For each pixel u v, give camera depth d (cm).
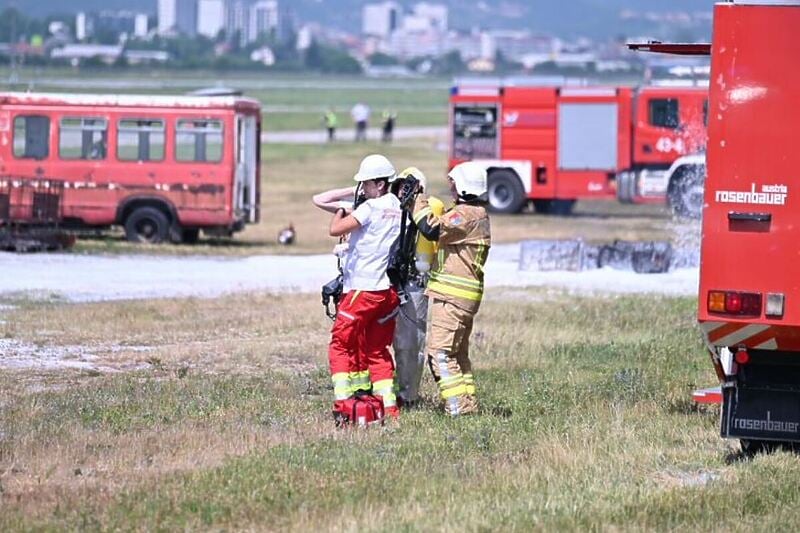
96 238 11406
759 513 3120
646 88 14238
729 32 3456
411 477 3384
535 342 6047
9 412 4216
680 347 5875
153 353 5656
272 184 19362
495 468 3512
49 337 6056
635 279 8731
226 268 9512
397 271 4125
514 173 14838
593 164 14512
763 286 3459
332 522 2975
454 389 4266
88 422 4075
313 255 10606
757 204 3453
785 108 3428
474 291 4256
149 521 2986
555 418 4228
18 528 2931
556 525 2952
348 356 4156
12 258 9681
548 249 9275
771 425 3650
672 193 13588
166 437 3856
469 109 14912
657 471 3547
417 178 4159
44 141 11000
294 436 3891
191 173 11000
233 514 3039
